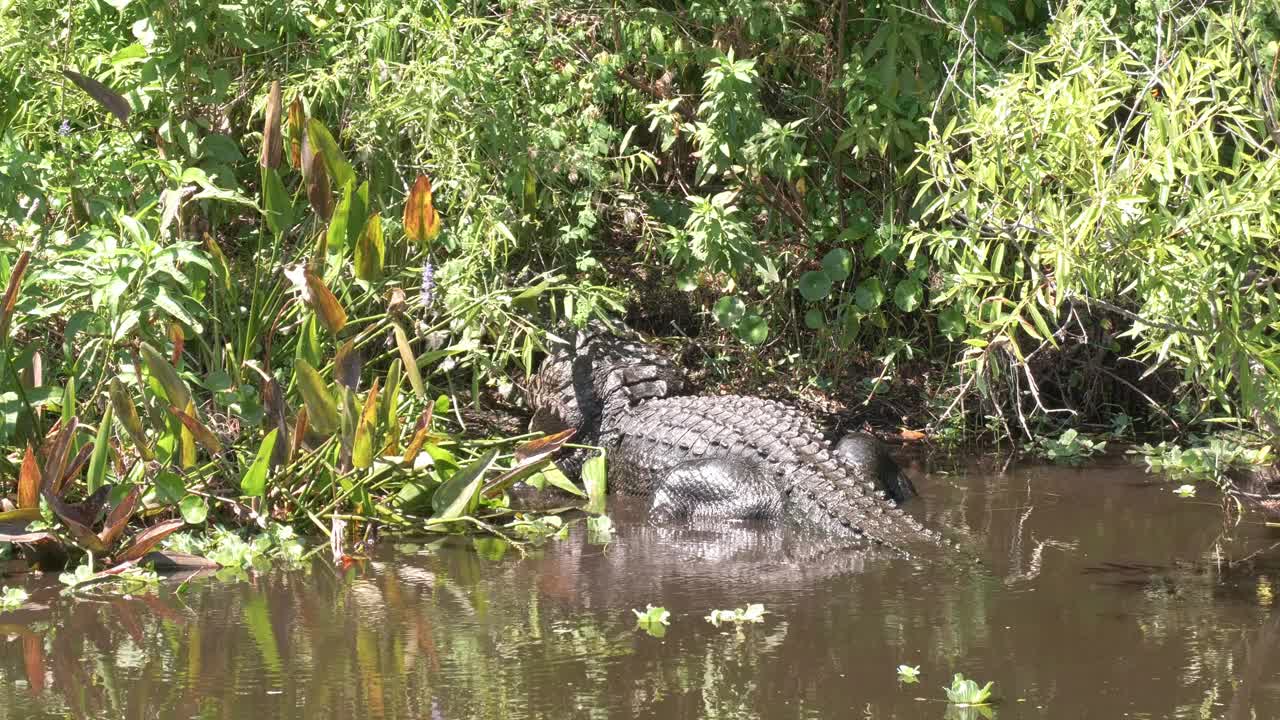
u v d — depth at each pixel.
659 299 12.12
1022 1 11.52
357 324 9.85
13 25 8.90
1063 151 6.63
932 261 11.35
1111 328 11.24
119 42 9.80
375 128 9.93
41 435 8.06
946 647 6.19
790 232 12.09
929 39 11.11
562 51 11.04
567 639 6.33
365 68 10.21
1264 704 5.45
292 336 9.34
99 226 8.76
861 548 8.15
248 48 9.81
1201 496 9.20
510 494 9.77
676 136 11.02
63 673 5.89
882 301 11.42
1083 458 10.45
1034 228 6.71
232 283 8.99
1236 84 7.59
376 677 5.81
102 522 7.97
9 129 9.13
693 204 12.04
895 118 11.21
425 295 8.60
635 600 6.99
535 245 11.18
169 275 8.19
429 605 6.89
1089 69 6.62
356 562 7.76
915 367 11.95
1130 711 5.39
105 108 9.45
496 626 6.53
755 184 11.54
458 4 10.93
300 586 7.25
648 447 9.95
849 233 11.33
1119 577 7.34
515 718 5.35
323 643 6.27
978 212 6.93
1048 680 5.75
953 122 7.14
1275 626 6.46
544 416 10.57
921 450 10.76
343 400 7.91
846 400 11.59
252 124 10.41
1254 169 6.46
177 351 8.17
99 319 7.96
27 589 7.20
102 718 5.37
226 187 9.40
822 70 11.68
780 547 8.21
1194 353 7.11
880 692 5.62
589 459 9.69
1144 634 6.36
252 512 8.11
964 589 7.15
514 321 10.09
